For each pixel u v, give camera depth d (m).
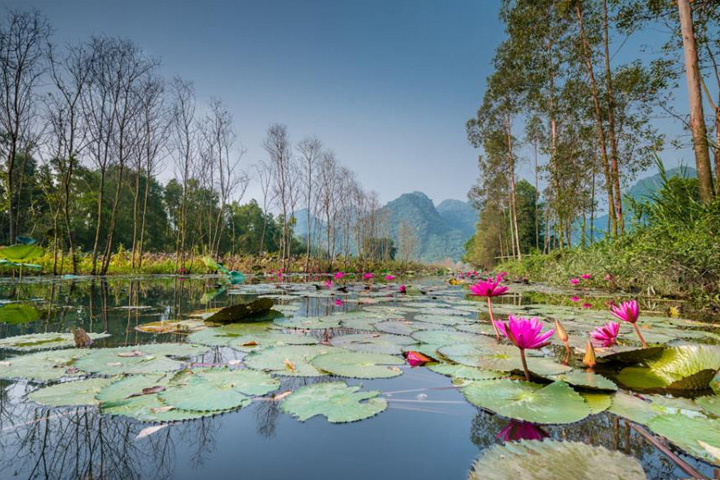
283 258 16.47
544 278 9.53
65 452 0.82
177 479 0.70
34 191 11.52
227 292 5.17
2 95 7.63
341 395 1.20
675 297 4.48
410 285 7.75
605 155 8.94
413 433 0.94
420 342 2.10
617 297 4.75
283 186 16.69
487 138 18.34
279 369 1.50
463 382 1.39
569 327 2.59
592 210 11.47
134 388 1.23
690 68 5.59
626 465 0.75
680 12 5.75
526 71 13.23
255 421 1.01
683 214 5.35
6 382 1.29
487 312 3.39
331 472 0.73
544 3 11.38
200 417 1.03
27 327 2.32
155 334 2.17
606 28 8.88
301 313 3.24
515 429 0.96
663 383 1.34
